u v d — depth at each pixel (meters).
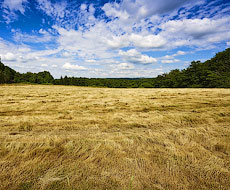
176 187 1.87
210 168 2.24
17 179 1.93
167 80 58.81
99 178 1.99
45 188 1.78
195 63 50.66
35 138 3.30
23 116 6.06
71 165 2.27
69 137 3.44
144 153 2.74
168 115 6.24
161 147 3.01
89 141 3.13
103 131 4.32
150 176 2.06
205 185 1.93
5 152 2.59
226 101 10.93
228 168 2.30
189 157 2.56
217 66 54.28
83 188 1.79
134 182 1.93
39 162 2.31
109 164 2.33
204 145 3.13
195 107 8.84
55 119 5.62
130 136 3.58
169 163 2.38
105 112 7.44
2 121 5.16
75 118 5.77
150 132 3.85
